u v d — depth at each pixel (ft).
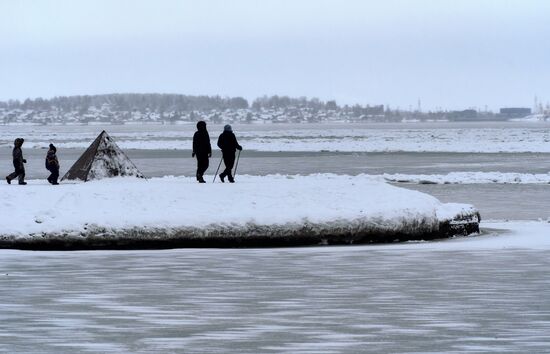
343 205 112.37
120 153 146.51
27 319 64.39
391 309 68.08
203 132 134.62
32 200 111.14
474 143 569.64
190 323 63.05
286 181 121.39
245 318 64.80
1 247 104.94
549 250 103.30
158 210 108.17
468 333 59.52
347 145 544.21
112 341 57.31
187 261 94.48
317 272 86.79
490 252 101.71
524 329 60.75
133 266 90.84
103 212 107.14
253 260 95.30
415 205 115.03
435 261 94.48
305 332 60.03
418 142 606.96
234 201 110.73
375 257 97.60
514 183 215.51
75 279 82.53
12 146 531.91
